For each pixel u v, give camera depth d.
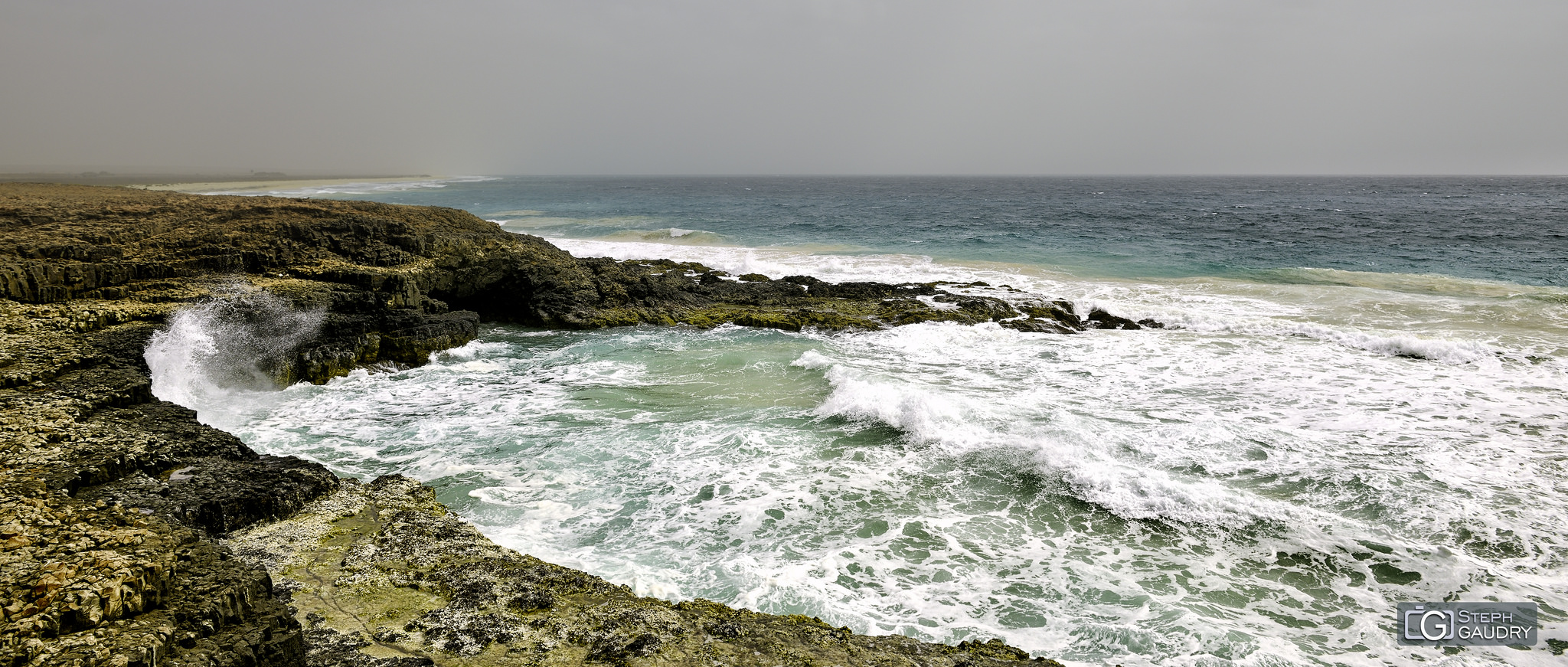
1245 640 7.05
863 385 13.84
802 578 8.07
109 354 12.52
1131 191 130.38
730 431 12.55
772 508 9.80
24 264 15.37
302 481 8.94
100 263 16.42
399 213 27.30
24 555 5.50
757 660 6.07
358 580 7.20
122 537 5.93
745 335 19.91
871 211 68.81
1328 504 9.84
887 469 11.01
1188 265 30.80
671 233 41.88
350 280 18.48
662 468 11.09
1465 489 10.14
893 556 8.63
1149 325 20.66
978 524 9.43
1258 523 9.23
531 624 6.50
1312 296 23.98
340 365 16.06
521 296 21.69
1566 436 12.15
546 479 10.70
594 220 53.69
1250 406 13.85
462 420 13.29
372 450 11.79
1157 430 12.40
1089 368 16.56
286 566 7.42
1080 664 6.71
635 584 7.81
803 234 43.75
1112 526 9.34
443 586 7.16
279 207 26.42
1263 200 93.50
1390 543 8.80
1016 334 19.78
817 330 20.31
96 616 4.82
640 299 22.55
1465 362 16.64
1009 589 7.98
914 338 19.36
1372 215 60.34
